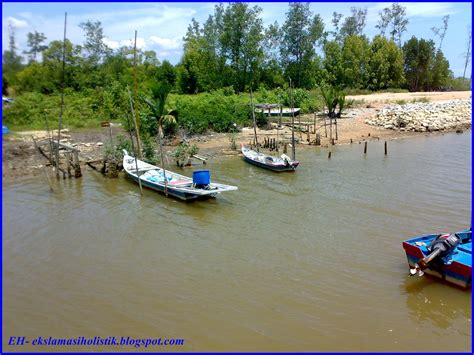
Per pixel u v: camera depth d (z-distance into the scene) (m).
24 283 12.38
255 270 12.90
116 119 40.16
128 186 21.78
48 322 10.52
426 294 11.42
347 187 21.44
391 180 22.53
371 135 36.50
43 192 20.84
